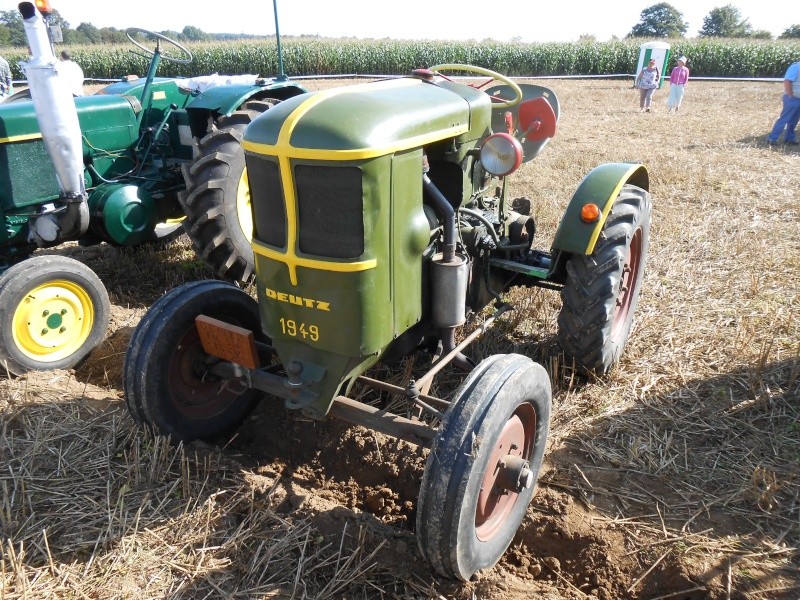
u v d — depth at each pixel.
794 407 3.38
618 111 15.31
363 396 3.56
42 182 4.48
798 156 9.51
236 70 28.95
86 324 4.11
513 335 4.23
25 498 2.78
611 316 3.33
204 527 2.61
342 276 2.28
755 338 4.08
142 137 5.38
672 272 5.17
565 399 3.55
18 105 4.38
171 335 2.89
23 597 2.27
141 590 2.34
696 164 8.94
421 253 2.55
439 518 2.16
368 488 3.06
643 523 2.72
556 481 2.97
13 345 3.75
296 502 2.78
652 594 2.50
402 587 2.45
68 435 3.21
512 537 2.65
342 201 2.21
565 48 28.91
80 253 6.05
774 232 6.09
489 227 3.29
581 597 2.48
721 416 3.36
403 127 2.33
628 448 3.15
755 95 18.72
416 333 2.97
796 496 2.80
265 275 2.46
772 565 2.48
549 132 3.78
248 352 2.63
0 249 4.47
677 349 4.02
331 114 2.22
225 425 3.24
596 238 3.22
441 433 2.22
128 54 27.73
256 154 2.29
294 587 2.37
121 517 2.65
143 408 2.89
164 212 5.44
